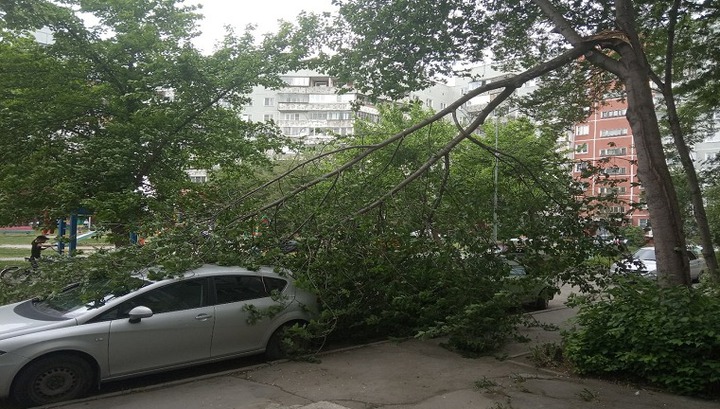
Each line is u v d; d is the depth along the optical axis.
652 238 7.40
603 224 7.98
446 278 7.81
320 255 7.40
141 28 11.74
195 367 7.02
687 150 13.13
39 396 5.40
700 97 12.69
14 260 19.31
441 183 8.41
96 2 11.74
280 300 7.12
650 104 7.14
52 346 5.45
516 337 8.08
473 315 7.16
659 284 6.48
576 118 13.07
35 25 10.97
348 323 7.88
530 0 9.07
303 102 63.69
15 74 10.91
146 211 10.00
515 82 7.54
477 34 9.56
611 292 6.51
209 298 6.64
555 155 8.81
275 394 5.64
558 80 11.95
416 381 6.12
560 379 6.18
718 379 5.29
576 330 6.84
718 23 13.40
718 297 6.02
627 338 5.98
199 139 11.80
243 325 6.79
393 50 9.16
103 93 11.20
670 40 11.98
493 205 8.34
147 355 6.02
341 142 11.76
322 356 7.36
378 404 5.30
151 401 5.45
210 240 7.21
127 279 6.27
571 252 7.88
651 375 5.76
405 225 7.93
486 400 5.41
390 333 8.73
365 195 8.27
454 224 8.10
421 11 8.91
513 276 7.95
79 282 6.47
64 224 14.02
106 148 10.61
